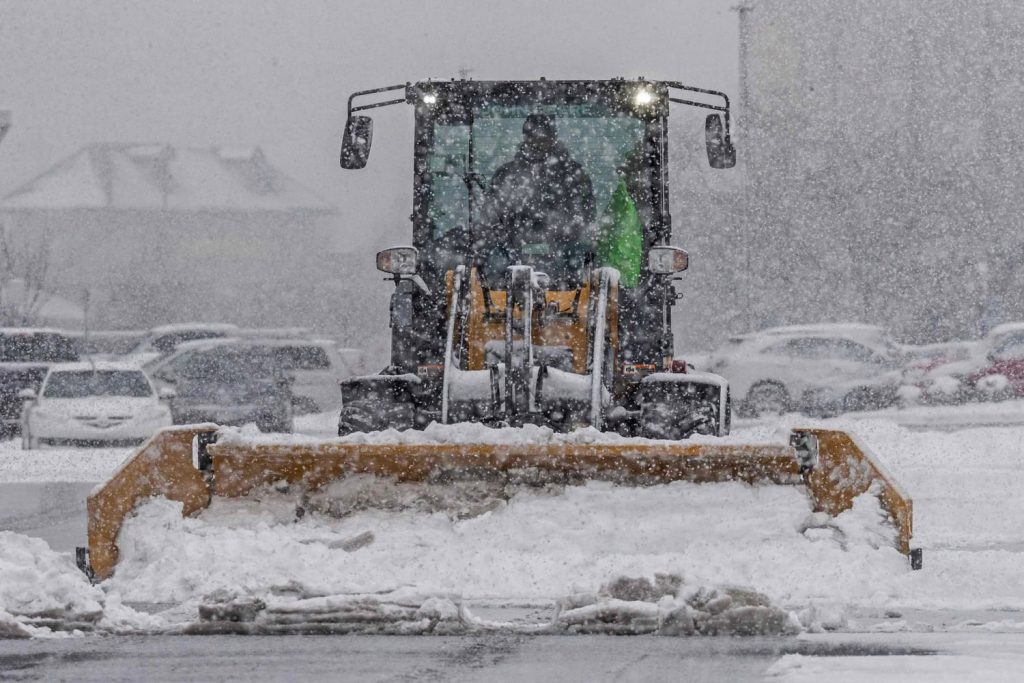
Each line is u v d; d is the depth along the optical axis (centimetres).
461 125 3325
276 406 7112
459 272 3009
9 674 1748
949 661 1775
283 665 1803
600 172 3309
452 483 2391
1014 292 11462
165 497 2394
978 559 2605
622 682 1683
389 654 1877
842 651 1872
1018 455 5362
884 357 8019
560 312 3022
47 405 6469
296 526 2388
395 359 3262
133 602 2211
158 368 8356
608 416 2912
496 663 1809
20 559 2286
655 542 2309
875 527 2331
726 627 2016
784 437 2361
